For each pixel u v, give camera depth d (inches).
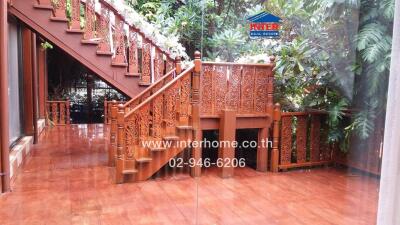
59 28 170.1
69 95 336.5
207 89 153.5
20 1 164.4
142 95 168.4
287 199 120.8
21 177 155.6
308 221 101.0
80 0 174.1
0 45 129.3
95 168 172.2
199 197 128.8
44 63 295.9
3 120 132.6
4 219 108.8
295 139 143.9
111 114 178.2
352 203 50.2
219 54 123.1
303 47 77.9
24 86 219.8
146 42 181.3
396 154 37.5
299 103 136.0
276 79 139.6
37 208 118.6
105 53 175.3
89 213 115.0
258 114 152.5
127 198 130.0
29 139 210.2
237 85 150.9
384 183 38.7
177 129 156.4
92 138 251.3
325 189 109.3
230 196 129.5
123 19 177.3
